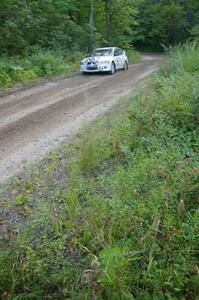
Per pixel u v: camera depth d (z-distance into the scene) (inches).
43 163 225.9
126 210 149.8
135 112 263.6
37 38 783.1
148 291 123.4
